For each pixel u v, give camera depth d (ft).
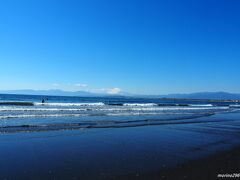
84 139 40.83
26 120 61.93
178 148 36.09
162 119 78.48
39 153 30.78
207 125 66.69
